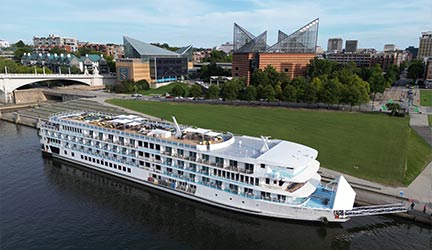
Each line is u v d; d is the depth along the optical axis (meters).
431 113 116.62
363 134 87.12
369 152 72.19
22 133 97.62
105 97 158.25
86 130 66.19
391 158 68.31
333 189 48.81
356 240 42.56
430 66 197.00
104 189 58.09
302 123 100.25
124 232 44.41
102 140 63.28
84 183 60.56
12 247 40.31
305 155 47.88
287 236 44.03
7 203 51.72
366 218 46.97
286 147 50.75
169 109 125.62
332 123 100.19
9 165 68.88
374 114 114.06
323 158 68.31
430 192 53.12
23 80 157.75
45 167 68.19
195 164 52.00
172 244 42.03
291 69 183.88
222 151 50.94
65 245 41.06
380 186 55.00
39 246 40.69
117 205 52.16
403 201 49.91
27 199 53.38
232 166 48.59
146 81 195.62
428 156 71.50
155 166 56.66
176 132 60.16
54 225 45.66
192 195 52.78
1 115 122.12
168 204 52.66
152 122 69.88
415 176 59.91
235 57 198.50
